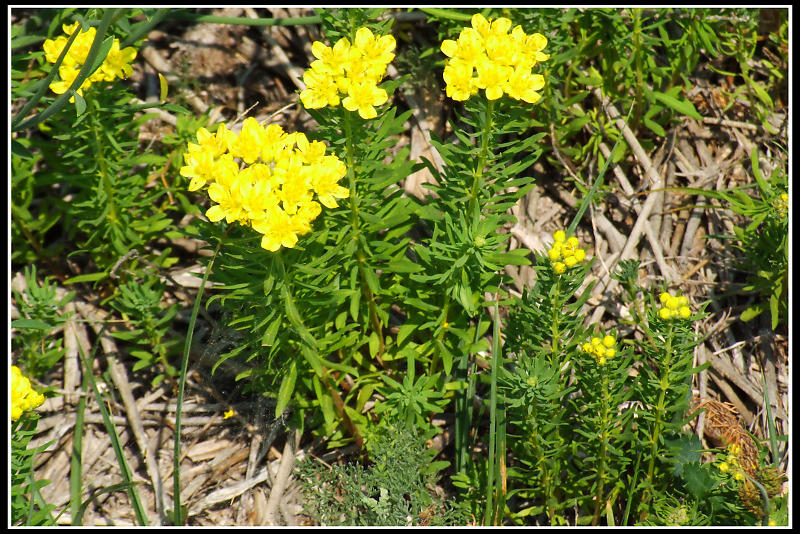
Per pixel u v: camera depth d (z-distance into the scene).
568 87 0.87
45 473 0.83
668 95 0.87
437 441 0.84
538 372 0.76
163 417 0.85
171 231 0.87
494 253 0.77
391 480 0.79
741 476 0.77
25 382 0.75
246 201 0.72
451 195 0.79
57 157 0.86
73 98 0.78
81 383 0.85
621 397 0.77
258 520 0.82
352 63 0.74
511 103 0.77
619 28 0.85
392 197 0.80
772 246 0.83
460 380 0.81
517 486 0.82
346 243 0.78
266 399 0.84
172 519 0.82
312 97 0.74
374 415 0.84
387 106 0.78
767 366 0.84
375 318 0.81
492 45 0.74
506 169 0.77
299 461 0.81
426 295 0.80
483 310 0.81
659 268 0.87
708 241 0.87
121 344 0.87
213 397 0.85
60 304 0.83
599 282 0.86
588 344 0.76
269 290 0.74
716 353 0.85
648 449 0.78
